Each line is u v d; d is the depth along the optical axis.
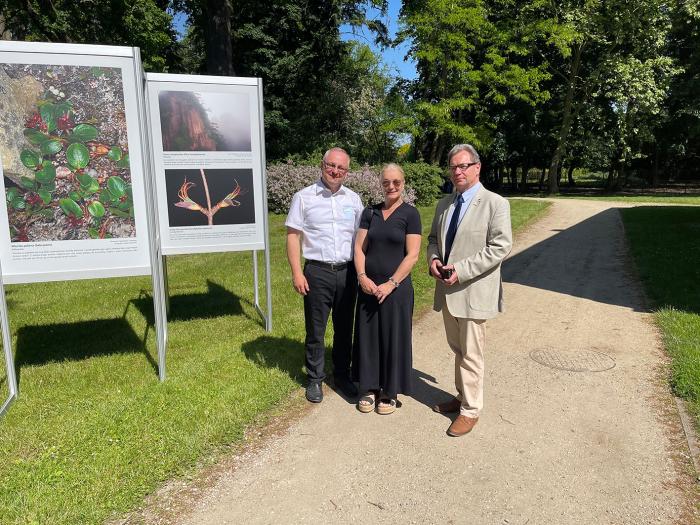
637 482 2.84
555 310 6.18
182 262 9.03
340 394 3.99
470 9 20.66
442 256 3.37
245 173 5.27
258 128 5.26
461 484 2.86
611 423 3.47
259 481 2.91
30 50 3.64
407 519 2.59
